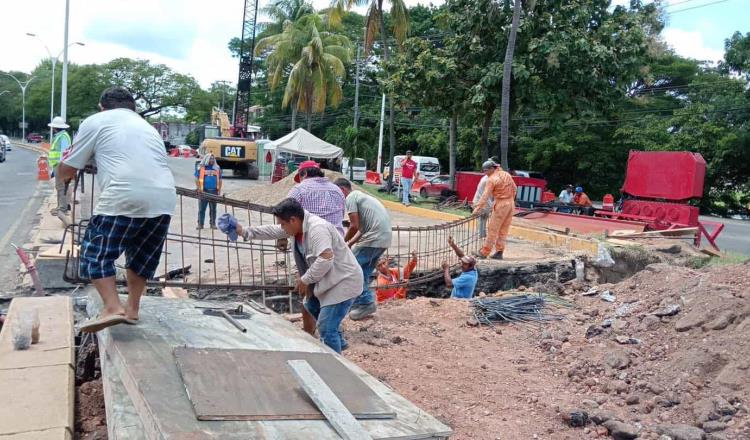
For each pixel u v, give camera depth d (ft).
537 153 131.64
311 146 90.48
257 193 73.77
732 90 117.91
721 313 20.81
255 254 36.35
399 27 92.07
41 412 12.38
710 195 123.34
